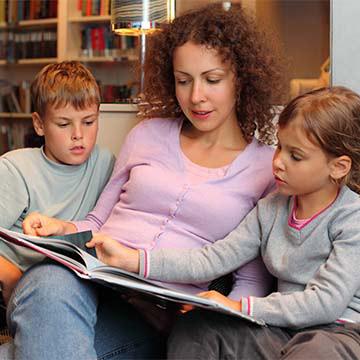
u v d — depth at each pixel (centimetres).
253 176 148
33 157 165
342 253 120
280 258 130
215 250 139
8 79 527
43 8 482
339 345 106
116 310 137
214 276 138
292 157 126
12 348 119
